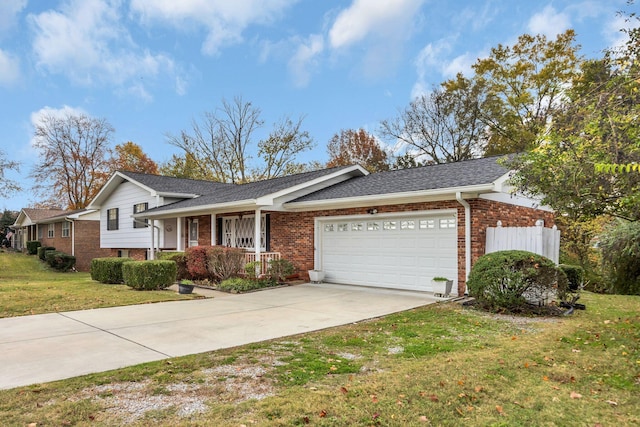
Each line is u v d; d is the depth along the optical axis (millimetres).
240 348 5852
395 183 12430
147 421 3510
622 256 13602
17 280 18141
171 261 12836
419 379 4473
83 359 5344
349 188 13609
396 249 11875
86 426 3418
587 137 5645
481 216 10406
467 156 28500
